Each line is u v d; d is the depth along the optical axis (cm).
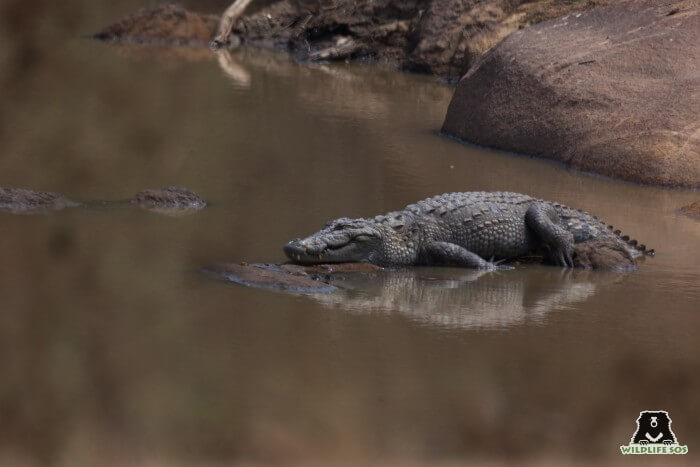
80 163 3453
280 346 1875
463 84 4378
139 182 3209
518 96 4125
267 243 2573
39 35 6894
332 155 3744
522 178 3534
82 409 1609
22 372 1712
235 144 3866
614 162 3628
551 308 2184
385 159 3728
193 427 1562
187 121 4281
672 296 2297
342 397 1672
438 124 4606
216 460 1476
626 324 2083
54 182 3153
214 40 7081
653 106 3738
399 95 5438
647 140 3597
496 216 2588
